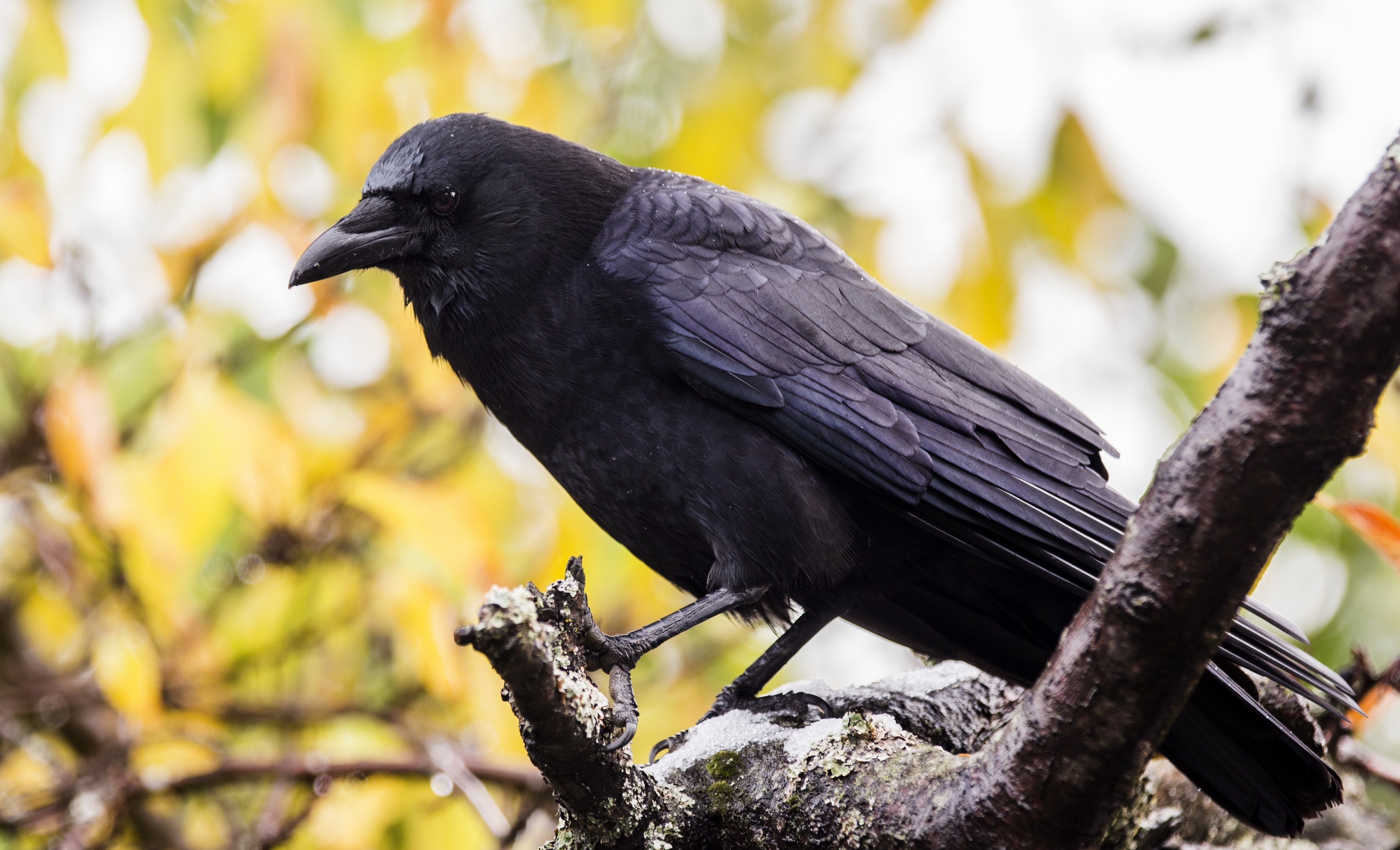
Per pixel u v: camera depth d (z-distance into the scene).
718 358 6.69
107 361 8.74
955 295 9.38
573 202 7.12
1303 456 4.07
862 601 7.02
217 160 9.29
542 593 5.07
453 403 9.40
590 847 5.38
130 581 8.68
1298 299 3.99
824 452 6.59
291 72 8.94
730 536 6.66
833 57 10.05
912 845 5.04
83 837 8.54
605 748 5.01
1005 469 6.47
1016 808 4.75
